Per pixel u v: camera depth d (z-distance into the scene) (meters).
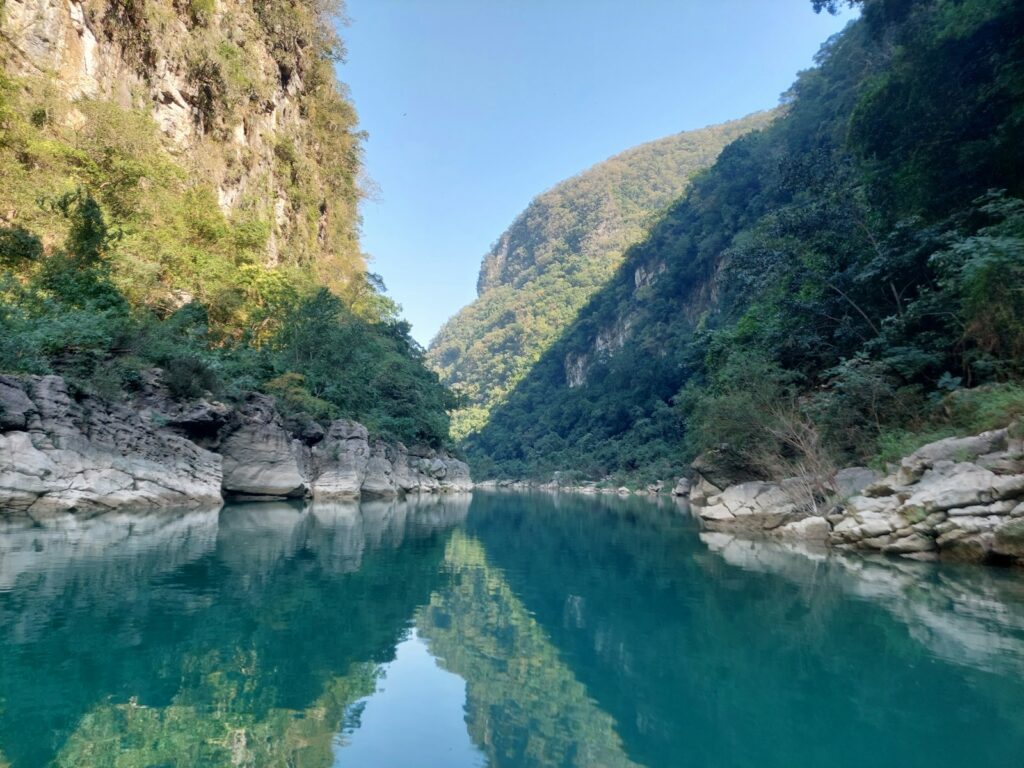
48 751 3.42
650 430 63.28
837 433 16.38
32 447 13.50
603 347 97.88
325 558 10.23
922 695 4.61
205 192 30.20
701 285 74.25
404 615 6.88
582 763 3.47
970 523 10.29
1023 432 10.14
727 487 22.45
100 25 27.62
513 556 12.22
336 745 3.67
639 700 4.57
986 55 16.81
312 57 46.03
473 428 113.00
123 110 26.28
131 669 4.71
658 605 7.72
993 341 13.02
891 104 19.23
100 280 18.62
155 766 3.29
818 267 23.03
